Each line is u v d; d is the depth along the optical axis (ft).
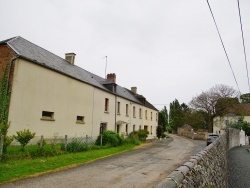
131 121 107.04
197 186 11.73
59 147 50.78
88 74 85.81
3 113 44.73
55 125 56.49
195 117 177.99
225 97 154.92
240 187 33.65
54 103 56.49
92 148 58.80
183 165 11.35
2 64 48.47
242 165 51.83
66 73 60.49
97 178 31.01
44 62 55.36
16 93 46.29
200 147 83.56
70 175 31.89
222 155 32.22
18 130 46.06
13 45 49.73
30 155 39.96
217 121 168.45
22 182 27.07
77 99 65.82
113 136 68.95
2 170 30.27
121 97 96.99
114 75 107.86
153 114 144.77
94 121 74.49
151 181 30.37
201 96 160.86
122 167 39.58
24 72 48.44
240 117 143.33
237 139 108.47
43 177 29.89
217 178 21.97
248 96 204.33
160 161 47.29
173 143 101.35
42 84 52.95
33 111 50.08
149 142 100.58
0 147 35.35
